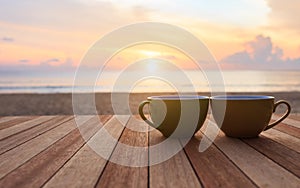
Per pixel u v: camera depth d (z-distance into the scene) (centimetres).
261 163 65
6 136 97
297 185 52
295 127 111
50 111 596
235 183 53
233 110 88
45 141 89
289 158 69
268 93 939
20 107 658
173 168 62
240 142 87
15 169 62
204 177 56
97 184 53
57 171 60
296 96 822
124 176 57
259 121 88
